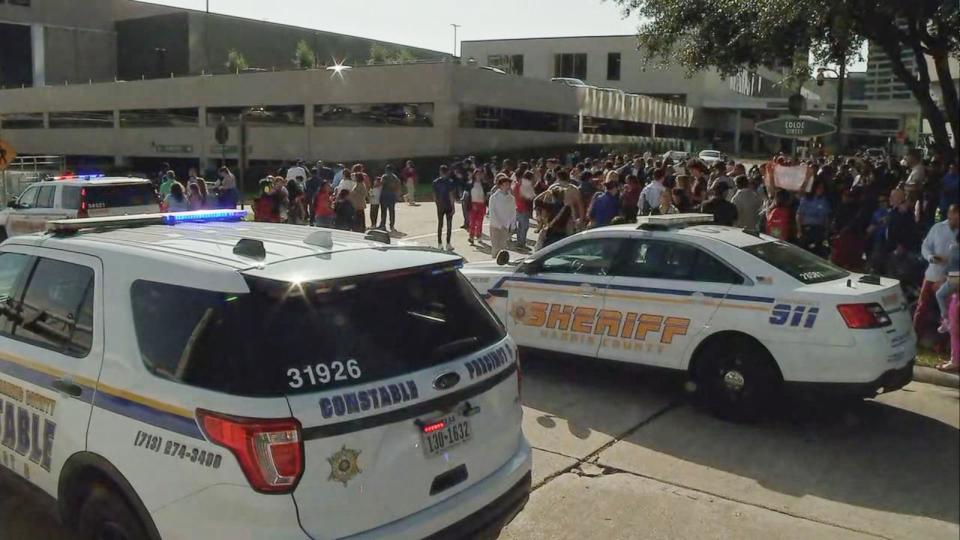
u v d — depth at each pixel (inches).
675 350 271.6
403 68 1470.2
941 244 349.4
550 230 486.6
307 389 124.9
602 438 247.6
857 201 494.0
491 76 1526.8
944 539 185.0
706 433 253.0
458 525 139.6
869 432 255.0
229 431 120.3
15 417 159.5
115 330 141.6
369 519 128.5
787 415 271.0
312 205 636.1
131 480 130.7
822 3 477.7
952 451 238.8
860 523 193.5
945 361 325.1
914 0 482.9
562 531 187.0
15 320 166.2
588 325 291.9
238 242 149.3
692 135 2416.3
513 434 158.2
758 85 2343.8
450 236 677.9
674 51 831.7
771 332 252.1
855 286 255.6
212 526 122.0
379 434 129.3
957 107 644.1
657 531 187.8
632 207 541.6
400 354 138.3
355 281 139.0
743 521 193.6
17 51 2322.8
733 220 434.3
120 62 2461.9
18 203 591.5
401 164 1457.9
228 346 126.9
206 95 1759.4
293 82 1612.9
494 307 316.5
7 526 181.9
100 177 603.5
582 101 1823.3
